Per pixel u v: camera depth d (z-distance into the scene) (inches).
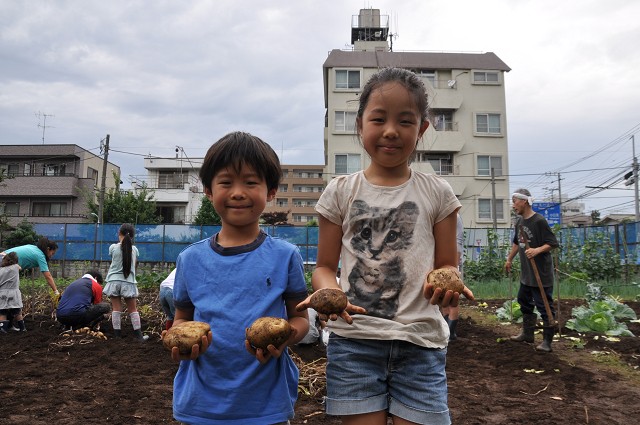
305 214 3499.0
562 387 191.0
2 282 305.3
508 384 194.5
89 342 269.7
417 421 87.7
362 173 99.5
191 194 1784.0
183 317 93.1
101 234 956.6
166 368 213.6
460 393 181.0
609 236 644.1
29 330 316.5
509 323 349.1
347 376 89.9
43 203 1475.1
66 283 664.4
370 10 1612.9
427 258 93.2
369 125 90.9
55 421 147.0
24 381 191.5
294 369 91.7
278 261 90.1
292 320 90.9
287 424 87.7
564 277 584.7
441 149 1290.6
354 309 81.4
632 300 468.4
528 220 256.2
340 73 1290.6
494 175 1238.3
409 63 1314.0
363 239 94.1
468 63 1333.7
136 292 291.0
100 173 1631.4
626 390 187.6
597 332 303.7
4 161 1496.1
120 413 154.2
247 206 88.5
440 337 91.7
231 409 82.2
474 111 1316.4
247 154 87.6
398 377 89.8
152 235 967.6
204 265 90.1
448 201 96.0
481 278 653.9
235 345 84.0
